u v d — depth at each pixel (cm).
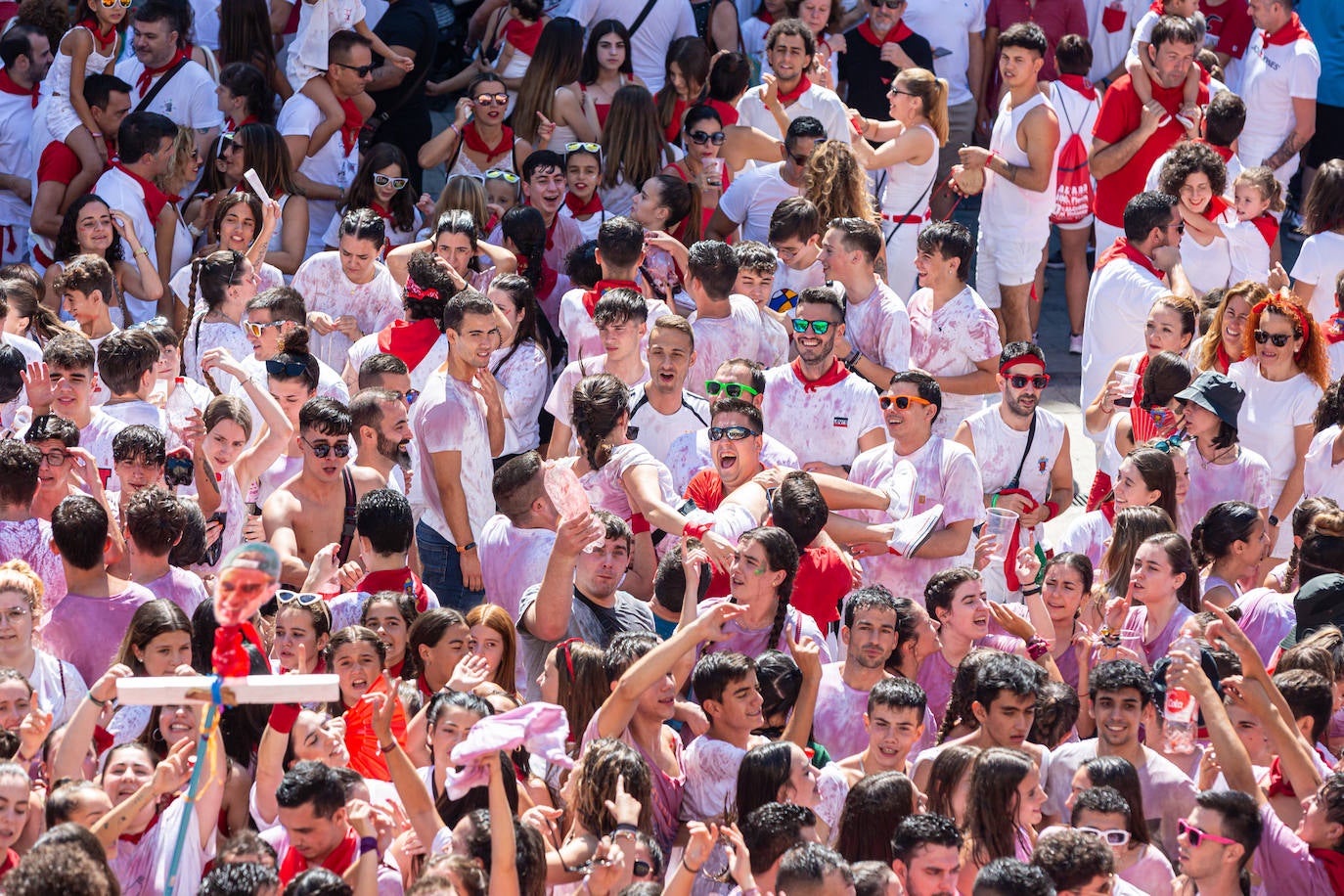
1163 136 4194
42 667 2133
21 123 4172
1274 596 2578
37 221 3925
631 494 2647
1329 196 3603
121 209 3659
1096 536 2892
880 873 1730
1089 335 3588
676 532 2545
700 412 2919
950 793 2031
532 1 4516
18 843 1853
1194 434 2950
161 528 2334
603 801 1903
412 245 3603
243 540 2700
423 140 4534
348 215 3406
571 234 3856
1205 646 2264
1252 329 3119
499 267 3534
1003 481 2988
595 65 4250
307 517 2688
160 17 4019
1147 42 4225
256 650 2067
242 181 3775
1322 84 4922
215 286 3209
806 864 1673
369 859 1736
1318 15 4906
